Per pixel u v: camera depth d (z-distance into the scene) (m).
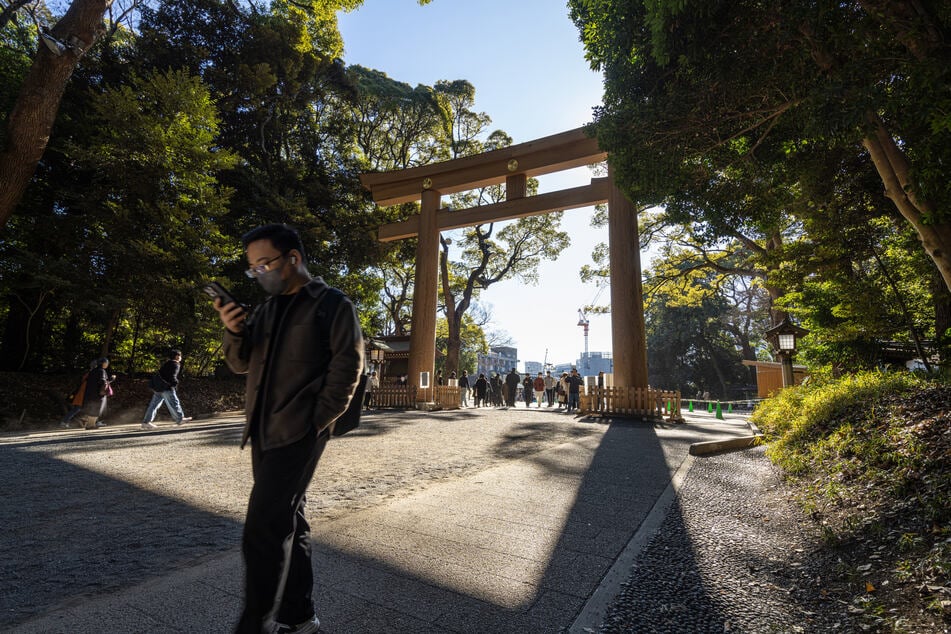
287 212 17.67
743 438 7.48
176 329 12.71
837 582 2.50
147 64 16.47
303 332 1.64
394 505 3.90
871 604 2.16
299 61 20.16
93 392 10.32
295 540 1.71
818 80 5.00
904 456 3.72
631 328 13.45
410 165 28.59
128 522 3.42
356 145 27.02
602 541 3.10
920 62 3.99
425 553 2.81
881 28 4.59
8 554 2.77
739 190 7.08
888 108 4.23
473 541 3.04
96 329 14.25
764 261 13.23
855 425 5.17
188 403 14.38
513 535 3.18
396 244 22.64
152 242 12.02
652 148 6.27
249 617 1.40
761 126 6.83
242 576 2.43
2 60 12.57
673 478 5.08
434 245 18.12
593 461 6.13
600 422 11.63
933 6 4.27
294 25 19.45
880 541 2.82
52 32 10.28
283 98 20.12
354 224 20.05
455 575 2.50
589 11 6.72
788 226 17.89
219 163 13.41
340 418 1.75
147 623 1.92
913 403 4.95
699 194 7.00
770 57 5.03
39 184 12.68
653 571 2.62
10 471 5.15
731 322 43.16
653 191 6.67
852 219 9.42
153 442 7.36
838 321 10.55
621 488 4.64
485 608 2.13
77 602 2.12
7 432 9.21
